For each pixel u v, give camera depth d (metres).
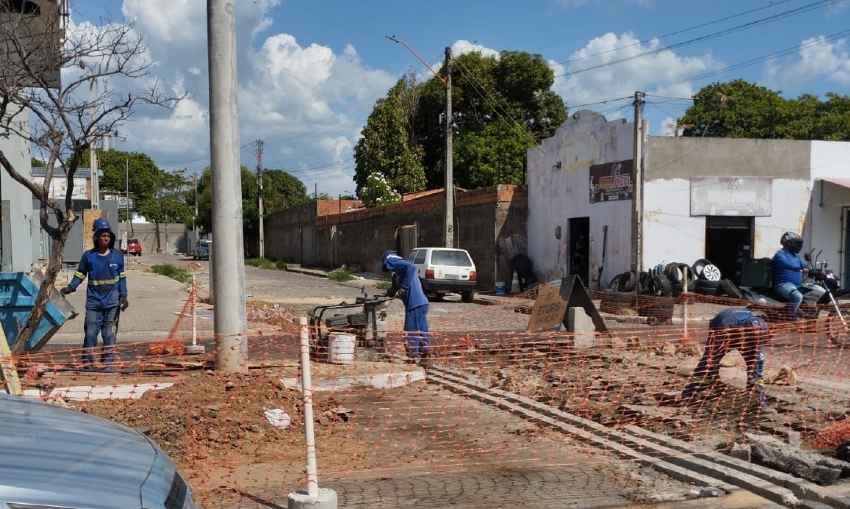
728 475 5.77
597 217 25.17
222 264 8.76
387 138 51.16
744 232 23.88
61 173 37.69
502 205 29.58
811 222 23.91
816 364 11.41
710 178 23.17
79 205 39.94
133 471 3.21
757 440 6.33
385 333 12.26
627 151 23.50
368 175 51.53
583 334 12.40
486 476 5.98
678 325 17.73
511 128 46.34
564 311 12.52
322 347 11.34
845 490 5.46
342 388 9.34
